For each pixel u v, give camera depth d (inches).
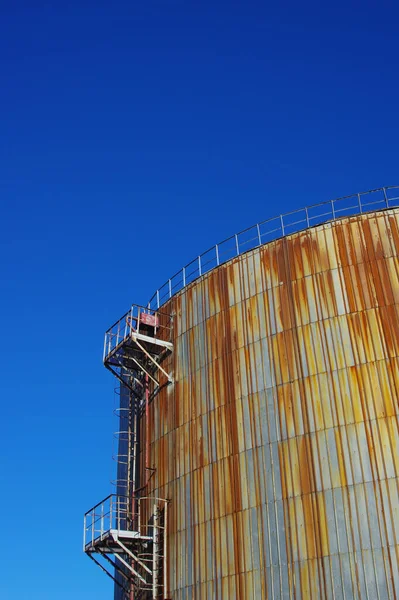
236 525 1360.7
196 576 1400.1
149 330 1798.7
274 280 1508.4
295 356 1402.6
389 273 1360.7
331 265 1433.3
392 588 1120.8
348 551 1187.3
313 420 1323.8
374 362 1301.7
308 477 1285.7
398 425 1229.1
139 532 1528.1
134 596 1566.2
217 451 1464.1
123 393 2011.6
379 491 1198.9
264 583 1268.5
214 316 1609.3
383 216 1424.7
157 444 1657.2
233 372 1503.4
